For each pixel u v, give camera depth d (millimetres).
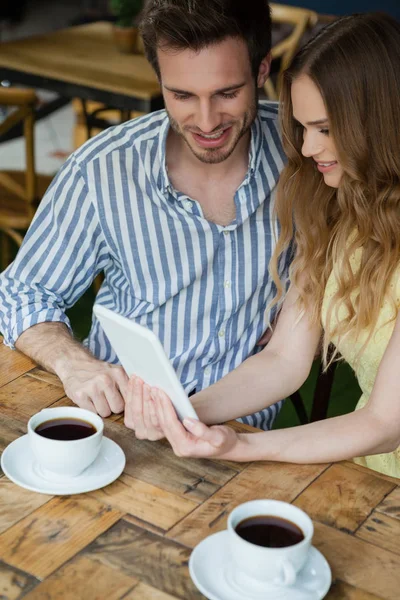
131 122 1830
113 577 1086
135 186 1780
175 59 1571
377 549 1158
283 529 1090
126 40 3514
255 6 1597
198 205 1770
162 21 1551
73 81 3209
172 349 1866
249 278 1830
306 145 1558
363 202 1580
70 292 1881
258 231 1814
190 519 1201
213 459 1347
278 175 1809
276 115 1875
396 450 1721
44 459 1244
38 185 3443
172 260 1815
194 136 1668
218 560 1106
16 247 4004
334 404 2975
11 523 1176
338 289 1665
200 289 1832
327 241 1706
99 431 1270
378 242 1610
